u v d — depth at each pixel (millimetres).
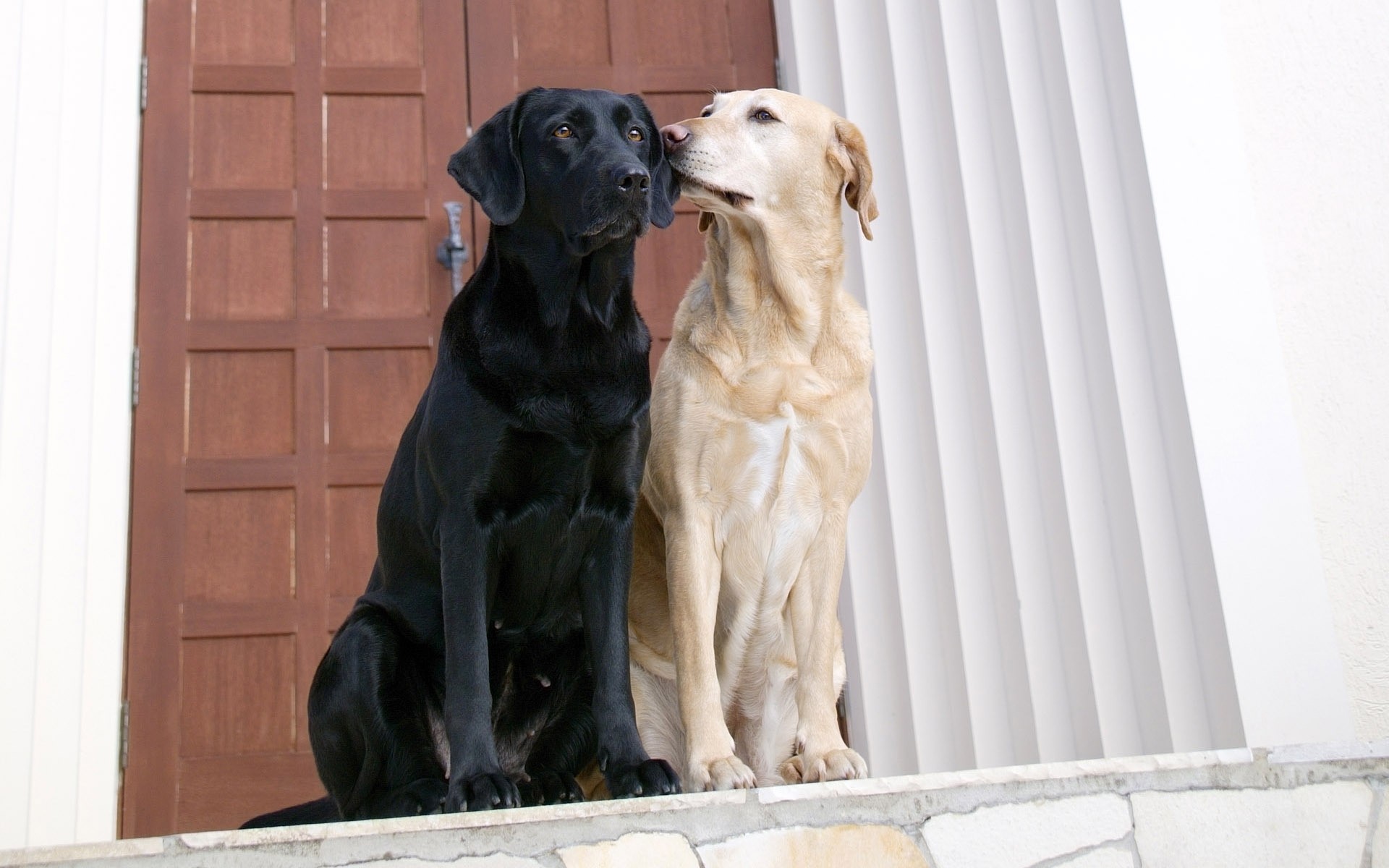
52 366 3547
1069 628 3490
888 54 4137
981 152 3900
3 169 3590
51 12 3742
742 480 2520
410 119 4141
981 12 3975
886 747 3775
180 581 3643
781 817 1700
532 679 2377
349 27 4184
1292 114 3711
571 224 2131
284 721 3594
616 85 4309
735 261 2574
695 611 2410
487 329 2154
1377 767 1911
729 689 2686
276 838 1551
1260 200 3619
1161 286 3408
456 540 2086
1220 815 1833
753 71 4398
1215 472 3248
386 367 3916
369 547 3768
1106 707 3361
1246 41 3766
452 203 4051
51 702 3340
